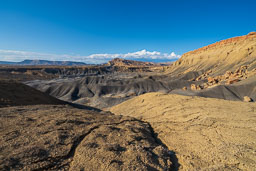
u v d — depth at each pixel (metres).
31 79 119.94
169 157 7.75
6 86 23.86
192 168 6.75
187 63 167.12
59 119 11.70
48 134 8.81
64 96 69.94
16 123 10.20
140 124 13.85
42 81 104.75
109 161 6.52
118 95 67.25
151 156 7.41
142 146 8.38
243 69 73.00
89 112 16.89
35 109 15.32
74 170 5.88
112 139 9.03
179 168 6.93
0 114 12.02
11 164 5.70
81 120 12.33
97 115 15.48
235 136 9.66
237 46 112.88
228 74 72.12
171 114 17.34
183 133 11.25
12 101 19.55
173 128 12.70
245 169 6.39
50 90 75.75
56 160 6.51
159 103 23.33
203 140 9.59
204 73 107.75
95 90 75.81
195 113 16.05
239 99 43.72
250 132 10.14
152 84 80.31
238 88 47.72
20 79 111.38
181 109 18.48
